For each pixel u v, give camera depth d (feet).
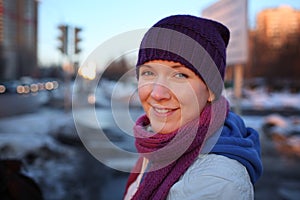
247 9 13.05
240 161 2.60
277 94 84.07
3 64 48.37
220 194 2.40
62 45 19.54
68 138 23.04
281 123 32.24
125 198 3.57
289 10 93.50
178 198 2.52
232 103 14.32
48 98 63.16
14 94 51.80
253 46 98.07
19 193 5.78
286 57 98.12
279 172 18.83
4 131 29.99
